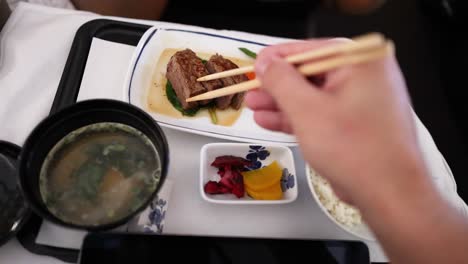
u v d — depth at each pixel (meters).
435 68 1.88
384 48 0.36
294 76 0.44
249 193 0.69
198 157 0.74
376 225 0.40
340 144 0.39
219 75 0.77
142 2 1.23
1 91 0.75
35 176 0.52
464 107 1.76
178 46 0.90
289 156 0.72
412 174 0.38
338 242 0.61
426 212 0.37
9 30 0.83
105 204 0.53
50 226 0.61
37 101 0.75
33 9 0.88
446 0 1.97
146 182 0.55
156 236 0.58
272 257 0.59
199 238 0.59
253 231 0.66
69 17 0.88
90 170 0.55
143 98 0.81
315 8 1.95
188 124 0.78
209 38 0.93
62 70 0.81
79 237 0.61
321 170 0.43
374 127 0.38
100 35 0.87
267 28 1.68
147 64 0.85
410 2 2.11
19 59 0.79
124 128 0.58
